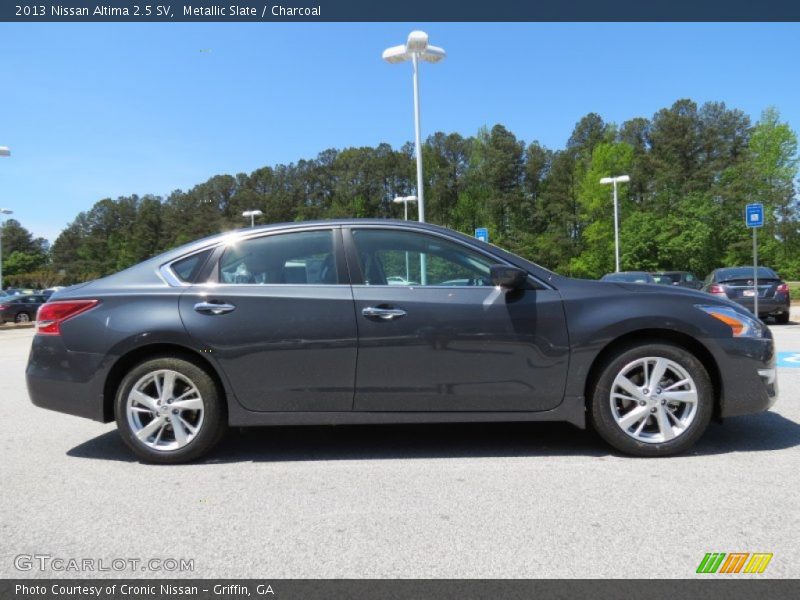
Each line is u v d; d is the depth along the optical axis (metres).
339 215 91.94
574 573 2.52
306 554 2.75
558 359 4.00
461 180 85.06
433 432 4.87
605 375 4.00
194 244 4.35
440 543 2.83
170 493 3.57
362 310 4.04
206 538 2.94
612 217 57.88
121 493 3.58
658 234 51.00
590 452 4.22
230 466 4.08
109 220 133.25
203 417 4.10
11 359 11.70
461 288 4.11
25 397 6.83
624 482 3.58
